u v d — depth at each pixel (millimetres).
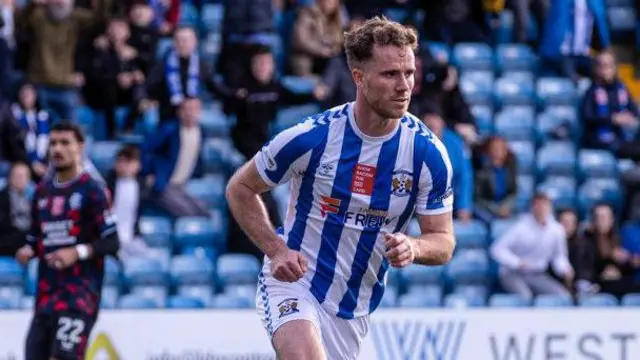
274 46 44938
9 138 38438
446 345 29672
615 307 31766
